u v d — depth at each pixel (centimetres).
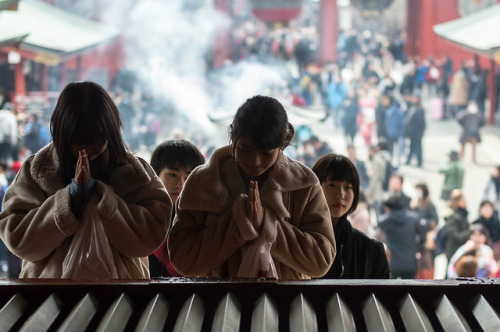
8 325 278
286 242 385
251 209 371
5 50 2833
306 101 4612
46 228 373
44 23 3562
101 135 381
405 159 3341
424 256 1307
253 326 281
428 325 283
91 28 3881
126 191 398
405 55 6097
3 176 1688
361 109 3559
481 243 1210
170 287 304
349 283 306
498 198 2081
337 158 518
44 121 3189
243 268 373
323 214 405
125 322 284
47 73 4056
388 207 1305
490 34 3559
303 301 295
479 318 288
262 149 362
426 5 5647
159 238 393
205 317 293
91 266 368
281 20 8450
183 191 394
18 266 1451
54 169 392
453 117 4188
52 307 291
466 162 3253
